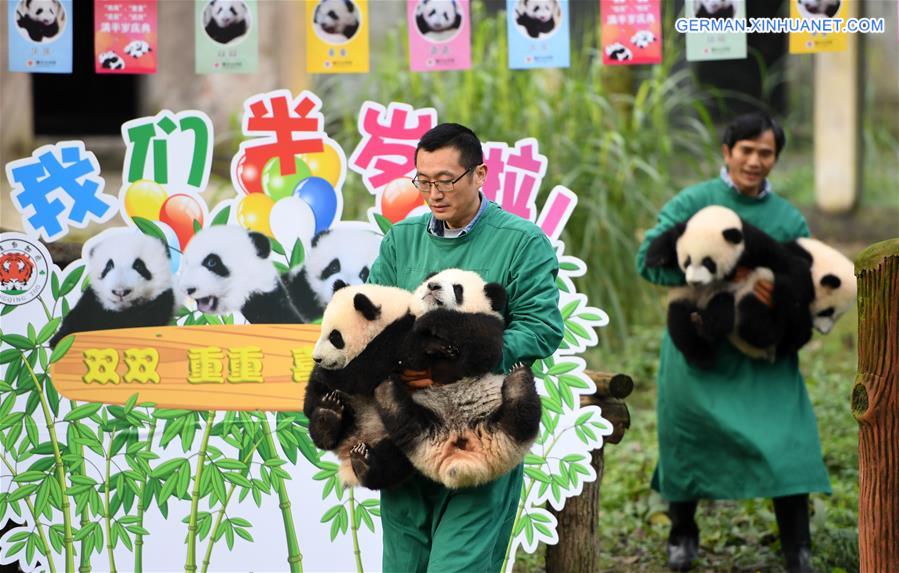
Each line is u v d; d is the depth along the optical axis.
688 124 17.86
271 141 8.83
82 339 8.66
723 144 10.17
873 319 6.03
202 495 8.62
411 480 6.56
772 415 9.45
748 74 22.45
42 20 8.88
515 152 8.71
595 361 14.78
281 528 8.62
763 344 9.38
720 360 9.64
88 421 8.62
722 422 9.41
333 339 6.26
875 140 21.88
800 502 9.38
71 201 8.73
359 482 6.38
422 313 6.13
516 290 6.52
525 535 8.40
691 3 9.05
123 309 8.71
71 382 8.63
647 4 8.98
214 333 8.71
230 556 8.60
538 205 14.48
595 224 14.58
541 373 8.46
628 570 9.96
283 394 8.69
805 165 21.38
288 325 8.77
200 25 8.88
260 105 8.83
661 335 15.10
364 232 8.88
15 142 17.70
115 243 8.73
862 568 6.21
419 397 6.20
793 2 9.11
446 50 8.95
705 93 17.47
